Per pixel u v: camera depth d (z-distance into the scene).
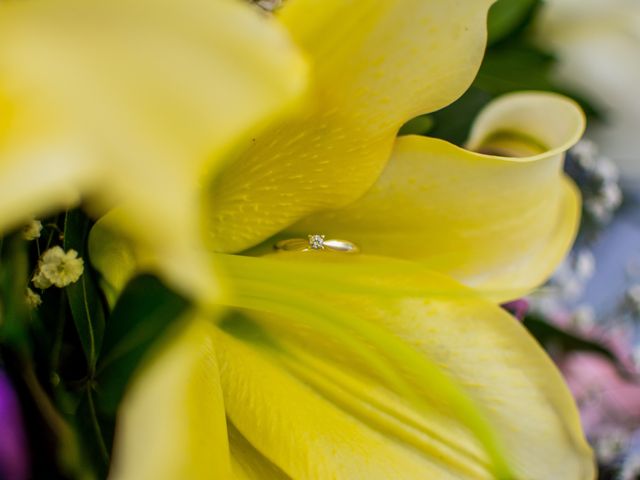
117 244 0.23
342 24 0.24
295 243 0.28
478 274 0.30
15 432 0.22
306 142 0.27
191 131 0.18
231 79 0.18
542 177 0.29
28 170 0.17
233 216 0.28
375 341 0.25
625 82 0.49
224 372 0.27
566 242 0.32
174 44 0.18
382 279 0.28
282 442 0.27
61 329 0.23
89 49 0.18
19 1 0.18
